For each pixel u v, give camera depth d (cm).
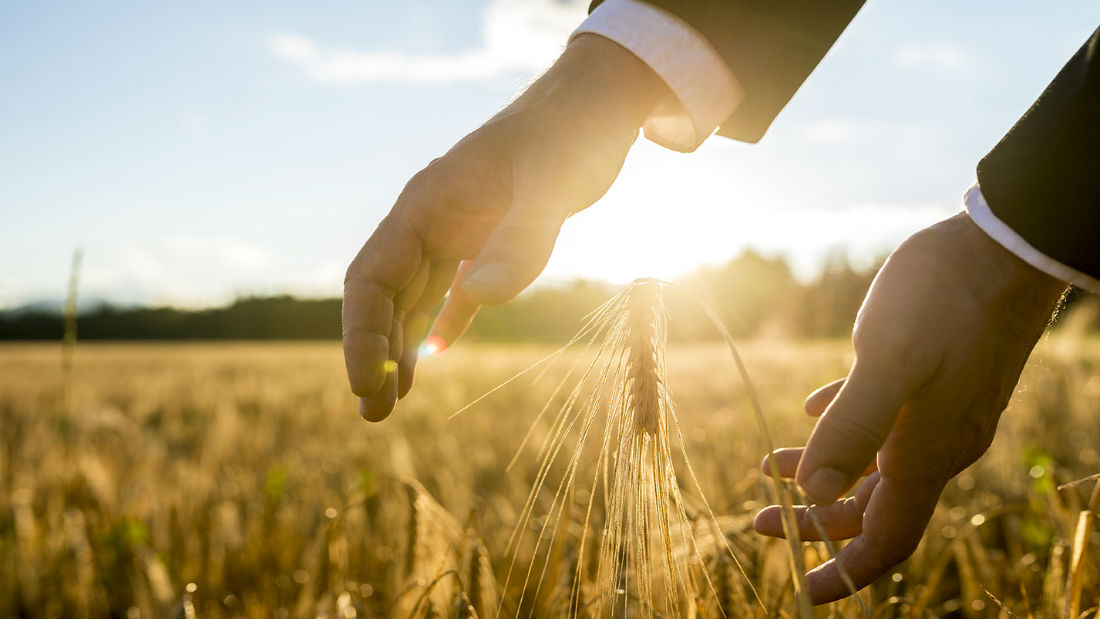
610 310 53
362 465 227
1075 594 57
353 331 50
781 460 56
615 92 52
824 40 55
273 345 2620
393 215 51
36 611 148
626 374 53
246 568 143
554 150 49
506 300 46
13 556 154
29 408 464
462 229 52
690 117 54
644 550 54
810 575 54
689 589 59
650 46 52
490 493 183
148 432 368
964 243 48
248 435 306
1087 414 204
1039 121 47
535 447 246
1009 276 47
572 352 364
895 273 47
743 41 54
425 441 270
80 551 151
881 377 45
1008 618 69
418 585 72
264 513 157
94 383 678
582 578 68
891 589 107
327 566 92
